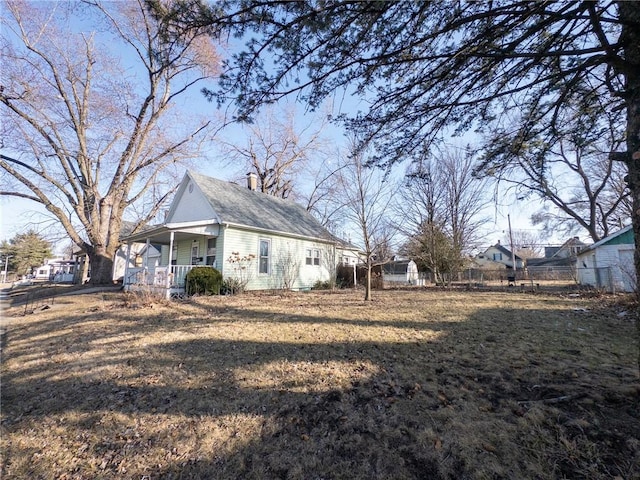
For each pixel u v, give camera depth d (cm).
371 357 405
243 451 238
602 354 392
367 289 987
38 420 295
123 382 365
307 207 2520
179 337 527
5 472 230
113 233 1603
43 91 1354
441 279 1802
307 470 215
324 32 258
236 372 373
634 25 208
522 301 934
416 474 204
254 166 2452
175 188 1861
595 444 211
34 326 671
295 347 455
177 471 223
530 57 258
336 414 275
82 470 229
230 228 1228
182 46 272
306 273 1599
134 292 980
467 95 333
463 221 1695
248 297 1049
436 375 341
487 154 390
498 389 302
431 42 287
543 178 395
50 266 4816
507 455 211
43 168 1446
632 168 235
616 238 1333
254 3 234
